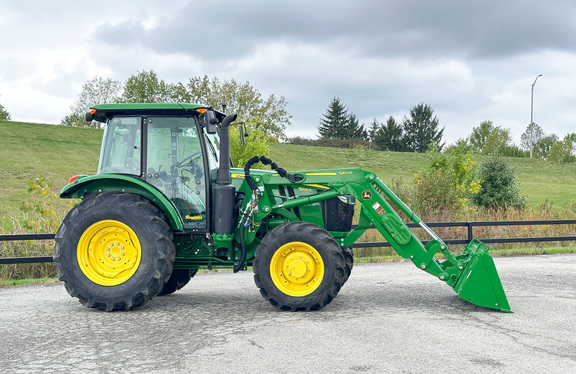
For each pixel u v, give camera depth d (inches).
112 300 275.0
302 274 273.4
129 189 293.0
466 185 745.6
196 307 289.3
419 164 1815.9
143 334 232.4
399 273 414.0
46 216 475.5
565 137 3304.6
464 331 235.6
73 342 220.5
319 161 1750.7
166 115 295.6
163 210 290.7
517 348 209.9
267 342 218.2
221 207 282.7
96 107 291.6
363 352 204.1
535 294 323.9
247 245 301.9
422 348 209.3
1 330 240.8
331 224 305.0
